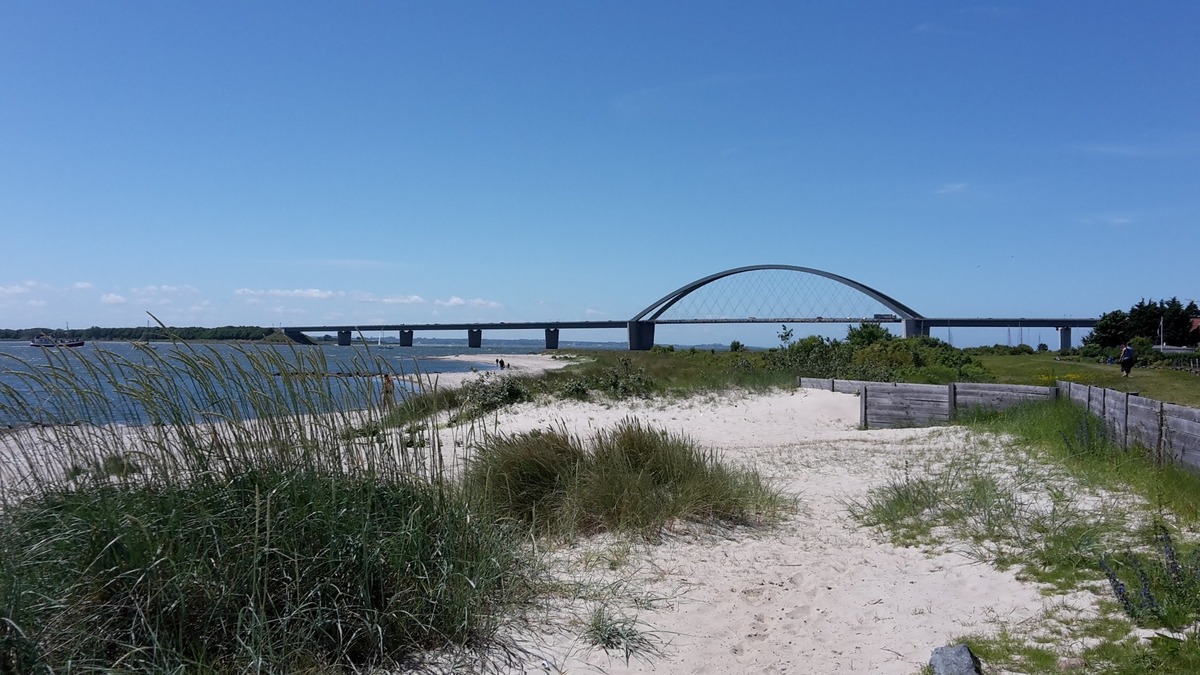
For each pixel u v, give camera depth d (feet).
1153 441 29.07
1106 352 160.25
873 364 88.38
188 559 12.79
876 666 13.62
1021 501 23.63
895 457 36.09
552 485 23.56
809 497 27.96
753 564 19.88
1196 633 13.38
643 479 24.27
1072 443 32.14
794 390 65.46
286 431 15.11
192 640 12.35
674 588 17.95
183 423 14.32
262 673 12.07
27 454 13.88
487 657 13.80
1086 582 16.90
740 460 36.60
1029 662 13.25
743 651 14.49
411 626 14.05
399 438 16.65
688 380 75.41
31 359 14.26
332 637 13.16
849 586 18.06
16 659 10.78
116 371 14.44
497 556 16.62
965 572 18.45
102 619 12.23
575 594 17.06
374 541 14.47
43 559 12.30
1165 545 16.17
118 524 12.69
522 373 77.77
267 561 13.07
